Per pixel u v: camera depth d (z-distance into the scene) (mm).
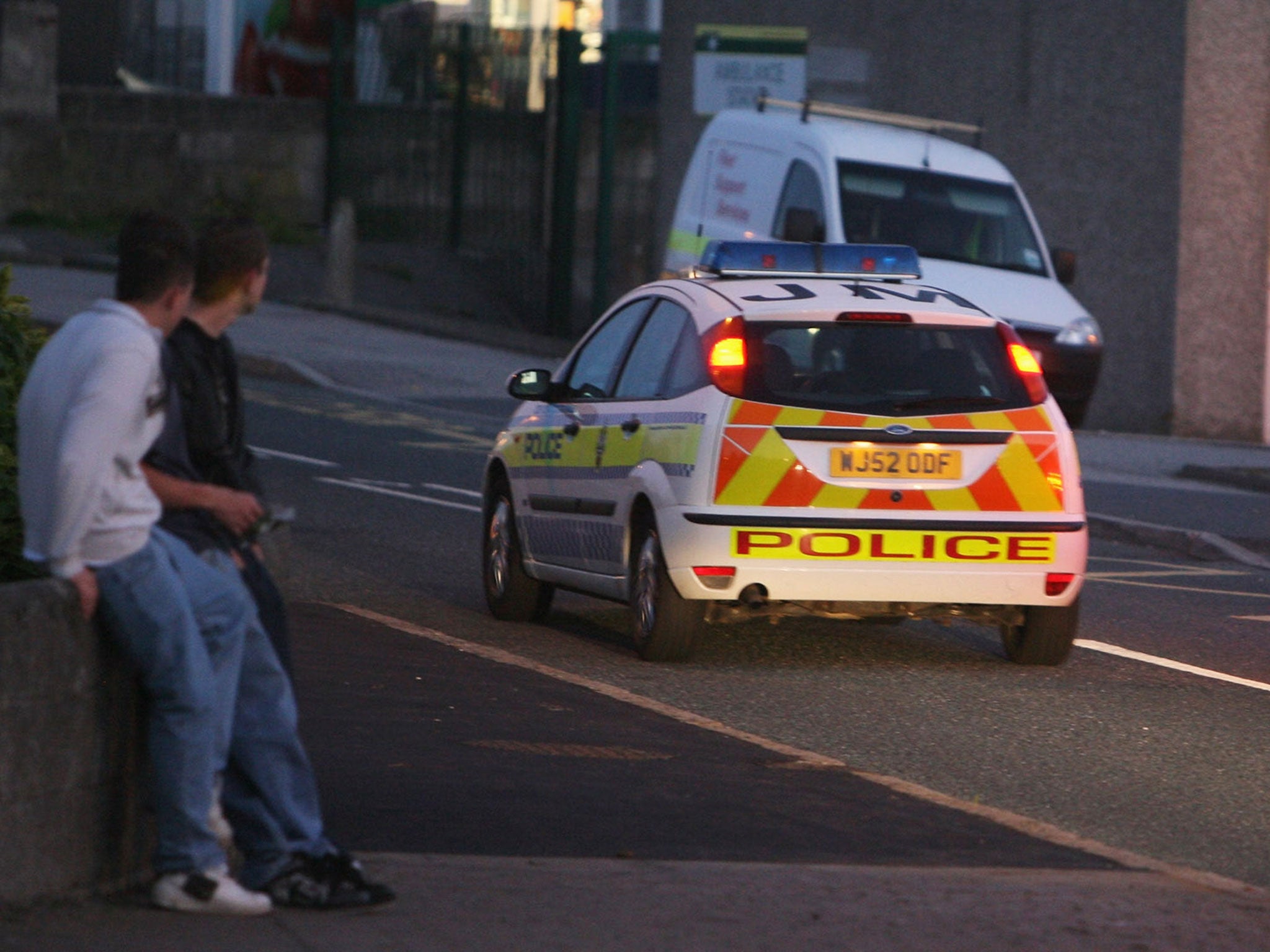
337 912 17312
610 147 108125
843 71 97375
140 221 16078
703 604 31297
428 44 128500
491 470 38375
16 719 16250
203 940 16266
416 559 43281
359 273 118312
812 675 32062
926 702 30203
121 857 17359
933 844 21312
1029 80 89125
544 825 21219
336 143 135500
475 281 121250
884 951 17016
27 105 132000
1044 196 88438
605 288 109188
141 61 153875
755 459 30594
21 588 16500
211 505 16891
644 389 33500
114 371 15477
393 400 77312
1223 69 82312
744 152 73938
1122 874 20359
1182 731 28844
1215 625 38656
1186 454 72938
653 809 22219
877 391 31359
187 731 16641
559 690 28812
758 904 18328
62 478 15398
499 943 16719
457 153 124500
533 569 36375
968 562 31047
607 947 16750
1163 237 83938
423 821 21062
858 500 30734
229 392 17594
